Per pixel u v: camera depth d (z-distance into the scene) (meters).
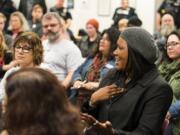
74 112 1.36
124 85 2.64
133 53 2.56
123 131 2.45
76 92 3.34
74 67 4.74
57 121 1.33
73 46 4.82
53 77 1.36
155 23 10.10
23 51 3.36
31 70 1.36
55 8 9.98
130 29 2.60
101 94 2.63
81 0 10.37
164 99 2.51
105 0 10.32
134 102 2.53
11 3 10.02
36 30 8.09
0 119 1.42
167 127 3.22
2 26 6.98
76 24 10.42
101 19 10.41
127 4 9.66
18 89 1.32
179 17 9.51
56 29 4.79
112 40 4.04
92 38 7.52
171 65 3.93
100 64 4.18
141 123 2.48
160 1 10.20
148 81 2.55
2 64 4.57
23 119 1.31
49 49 4.84
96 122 2.33
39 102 1.32
